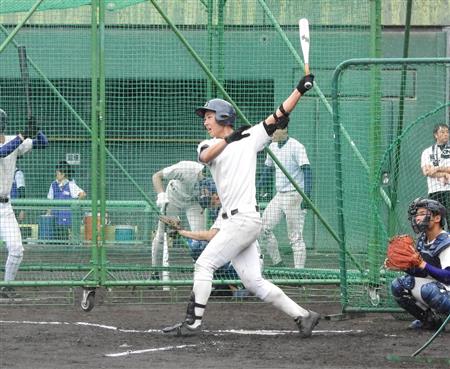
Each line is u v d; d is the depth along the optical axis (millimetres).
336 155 33312
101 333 30844
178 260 40750
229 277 39031
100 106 37094
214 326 32562
